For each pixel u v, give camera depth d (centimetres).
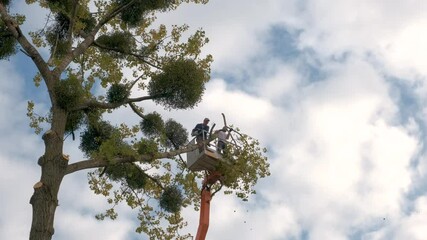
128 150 1617
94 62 1825
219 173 1856
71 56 1734
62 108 1617
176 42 1861
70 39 1797
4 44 1789
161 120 1869
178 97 1791
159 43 1859
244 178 1812
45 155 1530
